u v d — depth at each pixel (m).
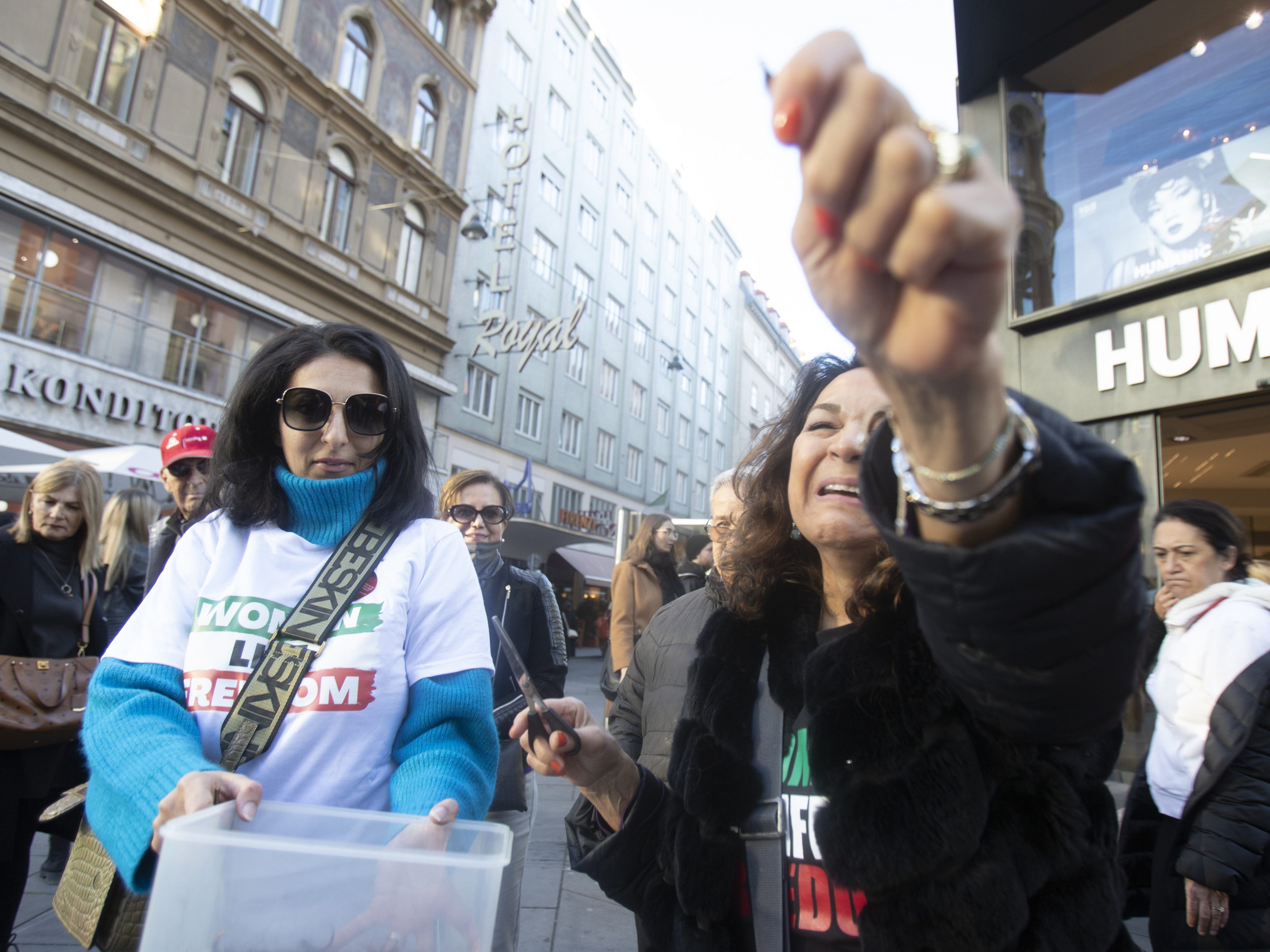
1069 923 0.75
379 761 1.10
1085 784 0.82
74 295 11.28
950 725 0.78
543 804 4.50
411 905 0.76
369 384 1.30
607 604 22.08
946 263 0.34
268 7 13.96
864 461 0.56
